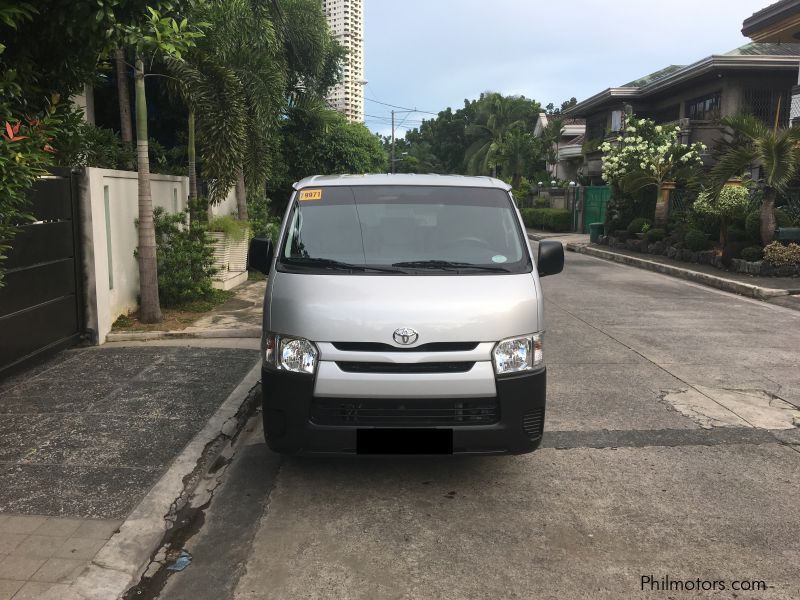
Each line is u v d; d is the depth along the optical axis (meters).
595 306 11.51
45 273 7.09
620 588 3.32
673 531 3.88
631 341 8.77
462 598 3.24
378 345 3.98
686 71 23.56
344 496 4.34
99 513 3.90
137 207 9.45
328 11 31.12
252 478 4.63
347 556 3.62
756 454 5.02
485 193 5.14
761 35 25.30
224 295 11.52
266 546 3.74
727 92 23.00
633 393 6.51
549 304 11.70
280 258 4.59
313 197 5.04
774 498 4.30
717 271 15.26
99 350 7.68
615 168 21.92
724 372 7.27
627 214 22.98
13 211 4.12
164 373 6.73
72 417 5.45
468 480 4.58
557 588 3.32
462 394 3.99
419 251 4.61
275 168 21.48
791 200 16.00
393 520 4.02
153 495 4.13
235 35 12.33
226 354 7.53
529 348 4.17
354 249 4.62
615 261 19.77
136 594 3.31
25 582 3.22
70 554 3.47
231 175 10.73
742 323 10.02
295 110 22.52
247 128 12.63
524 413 4.11
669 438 5.34
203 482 4.55
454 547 3.71
